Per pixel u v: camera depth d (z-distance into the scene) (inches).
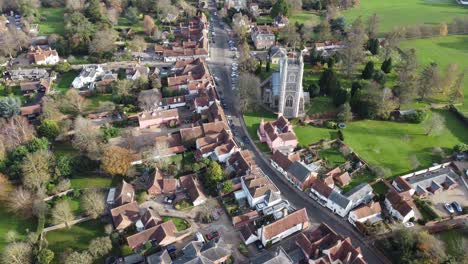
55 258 4527.6
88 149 5816.9
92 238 4781.0
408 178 5585.6
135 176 5644.7
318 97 7568.9
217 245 4404.5
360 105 6870.1
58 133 6353.3
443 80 7273.6
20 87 7864.2
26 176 5255.9
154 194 5378.9
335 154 6087.6
